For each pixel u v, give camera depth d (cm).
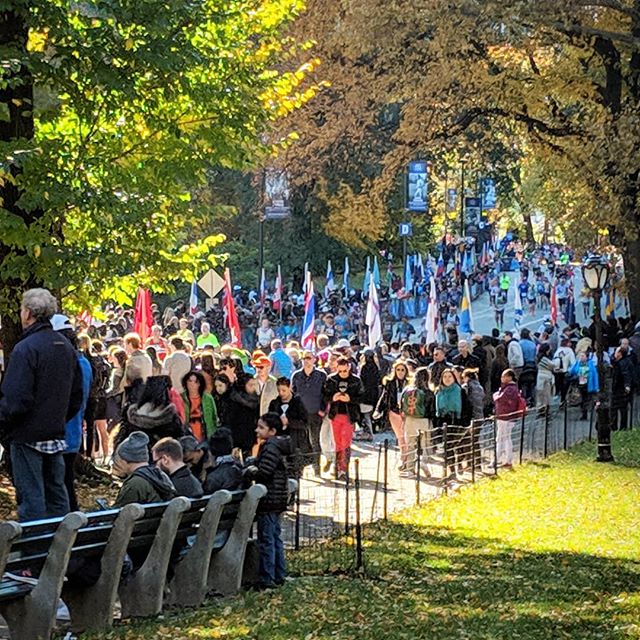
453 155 4444
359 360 2942
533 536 1691
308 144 3884
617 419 3153
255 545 1264
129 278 1822
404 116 3894
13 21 1628
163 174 1750
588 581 1369
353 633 1030
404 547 1559
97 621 1009
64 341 1031
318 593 1223
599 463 2512
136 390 1548
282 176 4669
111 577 1007
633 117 3528
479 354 2942
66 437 1158
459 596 1256
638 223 3781
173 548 1138
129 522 1009
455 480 2198
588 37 3781
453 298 6312
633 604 1231
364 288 5975
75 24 1645
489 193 7888
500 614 1161
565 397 3247
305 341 3469
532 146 4028
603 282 2553
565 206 4031
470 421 2297
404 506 1917
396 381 2314
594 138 3600
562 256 8869
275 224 6850
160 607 1077
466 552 1550
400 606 1179
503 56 3806
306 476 2197
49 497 1048
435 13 3525
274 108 1919
